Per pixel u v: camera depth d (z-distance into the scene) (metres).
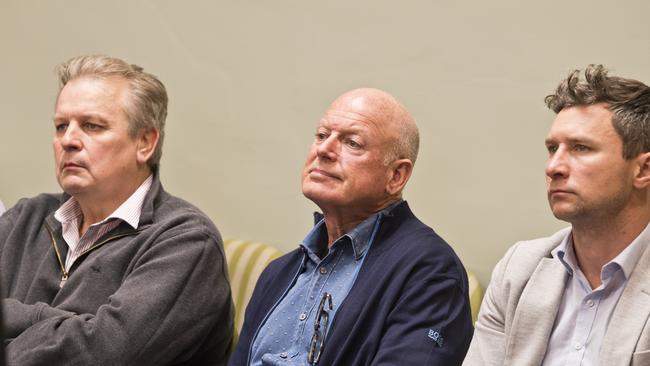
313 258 3.85
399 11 4.84
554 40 4.40
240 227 5.44
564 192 3.05
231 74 5.43
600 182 3.01
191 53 5.55
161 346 3.96
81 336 3.82
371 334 3.43
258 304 3.97
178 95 5.61
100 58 4.43
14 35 6.19
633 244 3.05
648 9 4.17
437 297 3.46
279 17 5.25
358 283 3.61
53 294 4.28
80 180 4.25
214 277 4.17
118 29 5.82
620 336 2.96
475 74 4.62
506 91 4.54
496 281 3.42
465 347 3.52
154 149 4.45
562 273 3.25
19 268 4.40
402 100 4.84
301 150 5.21
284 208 5.29
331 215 3.80
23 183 6.20
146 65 5.72
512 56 4.51
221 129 5.48
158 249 4.07
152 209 4.32
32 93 6.15
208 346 4.32
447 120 4.71
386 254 3.63
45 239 4.44
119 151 4.31
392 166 3.75
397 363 3.31
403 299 3.45
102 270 4.14
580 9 4.33
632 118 3.00
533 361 3.18
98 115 4.27
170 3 5.61
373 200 3.75
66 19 6.01
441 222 4.75
